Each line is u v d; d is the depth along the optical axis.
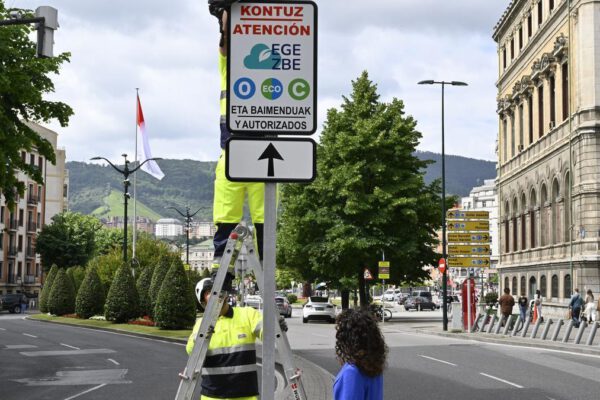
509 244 71.94
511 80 72.12
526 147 65.75
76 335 38.34
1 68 25.19
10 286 104.19
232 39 5.06
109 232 127.88
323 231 55.75
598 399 15.13
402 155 55.62
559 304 54.22
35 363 24.42
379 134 54.34
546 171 59.31
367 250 53.75
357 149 54.50
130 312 45.81
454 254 39.50
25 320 57.75
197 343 6.07
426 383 17.61
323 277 58.56
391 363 22.22
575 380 18.17
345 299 62.66
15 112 26.98
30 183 109.88
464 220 39.75
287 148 5.05
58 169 123.19
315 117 5.07
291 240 56.00
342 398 4.70
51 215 122.38
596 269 49.69
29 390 17.95
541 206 60.84
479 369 20.59
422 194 55.75
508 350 27.08
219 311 6.16
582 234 50.38
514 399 15.15
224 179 6.61
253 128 5.05
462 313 38.38
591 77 50.56
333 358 24.28
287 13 5.09
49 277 64.56
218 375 6.45
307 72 5.08
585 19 50.94
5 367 23.25
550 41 58.72
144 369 22.52
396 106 56.53
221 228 6.67
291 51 5.08
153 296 44.56
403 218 54.59
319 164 55.34
